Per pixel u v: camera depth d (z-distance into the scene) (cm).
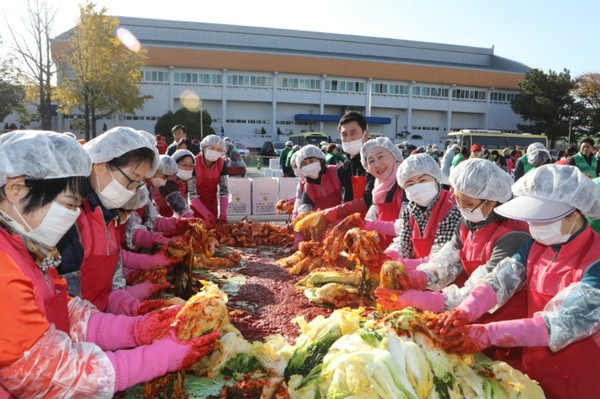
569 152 1443
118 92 3747
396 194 450
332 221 476
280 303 319
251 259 448
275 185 1302
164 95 6178
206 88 6309
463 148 1753
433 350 211
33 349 163
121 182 260
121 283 303
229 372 227
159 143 1269
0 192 173
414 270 304
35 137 175
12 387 166
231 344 230
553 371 236
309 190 575
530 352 246
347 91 6812
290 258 420
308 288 343
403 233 393
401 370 199
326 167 582
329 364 208
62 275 246
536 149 1130
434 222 360
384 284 284
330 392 198
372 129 7025
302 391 205
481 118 7356
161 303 272
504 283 246
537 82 6009
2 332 158
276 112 6675
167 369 195
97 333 217
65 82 3547
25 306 162
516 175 1181
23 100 4194
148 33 7775
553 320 214
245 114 6562
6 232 173
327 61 6675
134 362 186
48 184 173
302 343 225
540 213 223
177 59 6138
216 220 561
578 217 226
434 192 360
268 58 6475
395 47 8981
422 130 7200
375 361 200
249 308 308
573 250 226
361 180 536
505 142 3394
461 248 311
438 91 7131
